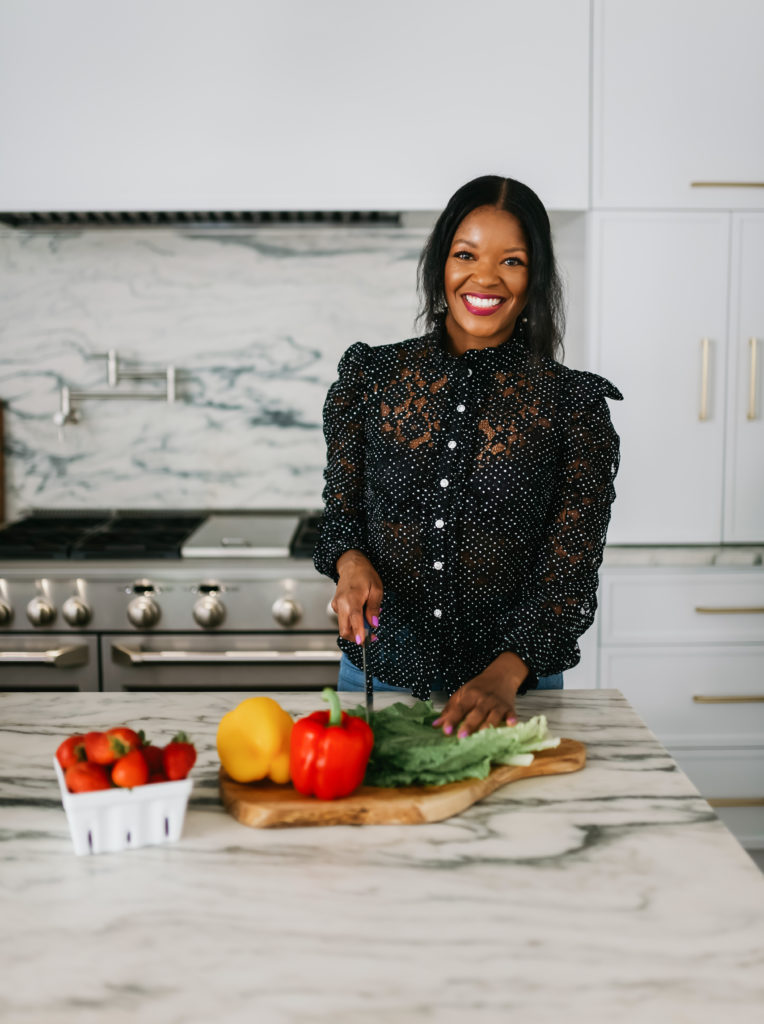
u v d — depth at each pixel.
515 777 1.16
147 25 2.41
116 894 0.91
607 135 2.44
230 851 0.99
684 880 0.93
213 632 2.33
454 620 1.52
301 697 1.47
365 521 1.58
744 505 2.55
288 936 0.84
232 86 2.43
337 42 2.42
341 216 2.68
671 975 0.79
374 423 1.53
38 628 2.33
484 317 1.48
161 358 2.87
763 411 2.52
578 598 1.44
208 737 1.30
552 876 0.94
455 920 0.87
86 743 1.01
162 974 0.79
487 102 2.43
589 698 1.46
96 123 2.43
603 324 2.48
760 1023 0.73
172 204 2.46
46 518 2.82
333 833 1.03
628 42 2.41
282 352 2.87
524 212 1.44
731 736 2.54
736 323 2.49
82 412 2.88
